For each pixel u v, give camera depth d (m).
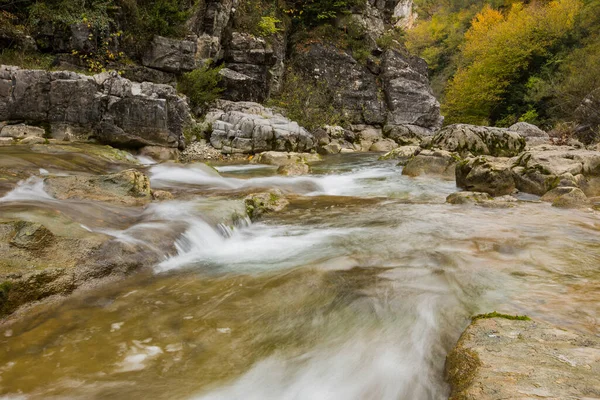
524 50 31.31
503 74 32.06
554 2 33.38
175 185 7.67
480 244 4.56
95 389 2.14
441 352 2.51
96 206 4.71
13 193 4.74
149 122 11.52
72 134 10.53
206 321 2.87
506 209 6.37
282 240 4.90
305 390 2.21
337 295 3.27
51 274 3.07
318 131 19.44
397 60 24.95
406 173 10.70
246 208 5.85
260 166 12.23
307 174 10.76
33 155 7.49
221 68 17.53
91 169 7.70
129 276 3.53
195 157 13.34
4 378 2.20
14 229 3.28
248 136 14.38
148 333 2.70
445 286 3.41
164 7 14.89
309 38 23.58
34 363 2.34
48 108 10.31
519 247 4.44
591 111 22.22
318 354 2.50
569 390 1.70
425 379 2.26
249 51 18.75
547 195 7.10
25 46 11.88
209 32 17.33
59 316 2.86
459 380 2.02
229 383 2.23
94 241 3.58
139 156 11.50
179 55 14.70
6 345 2.50
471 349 2.21
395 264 3.95
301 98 20.80
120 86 11.16
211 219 4.96
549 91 28.52
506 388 1.77
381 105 23.62
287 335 2.71
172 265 3.94
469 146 12.14
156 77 14.38
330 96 22.50
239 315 2.97
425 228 5.28
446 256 4.16
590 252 4.27
